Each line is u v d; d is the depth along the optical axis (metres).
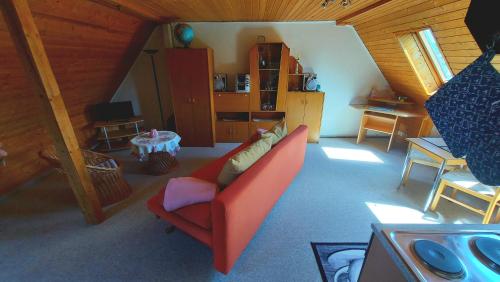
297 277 1.62
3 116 2.46
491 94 0.69
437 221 2.19
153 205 1.85
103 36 2.96
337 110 4.46
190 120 3.95
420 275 0.69
